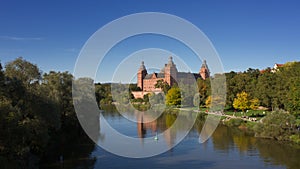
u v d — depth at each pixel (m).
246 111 70.50
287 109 51.50
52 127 35.34
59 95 41.25
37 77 37.41
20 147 23.23
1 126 20.81
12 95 26.12
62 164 30.12
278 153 33.78
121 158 31.67
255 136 44.34
